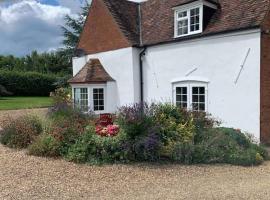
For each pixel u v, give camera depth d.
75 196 6.29
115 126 9.60
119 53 18.50
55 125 10.30
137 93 17.84
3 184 6.85
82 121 11.23
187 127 10.14
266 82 12.90
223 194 6.52
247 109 13.10
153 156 9.06
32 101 33.00
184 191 6.70
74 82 18.98
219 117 14.09
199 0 14.90
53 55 59.59
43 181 7.12
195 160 9.21
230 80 13.64
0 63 62.31
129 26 18.97
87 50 21.25
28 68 60.81
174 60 16.05
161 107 10.66
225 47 13.78
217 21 14.69
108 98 18.86
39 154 9.41
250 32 12.87
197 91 15.06
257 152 10.35
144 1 21.02
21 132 10.86
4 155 9.45
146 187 6.96
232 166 9.14
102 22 19.81
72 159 8.82
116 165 8.62
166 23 17.67
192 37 14.95
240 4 14.39
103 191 6.63
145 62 17.72
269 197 6.37
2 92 40.09
